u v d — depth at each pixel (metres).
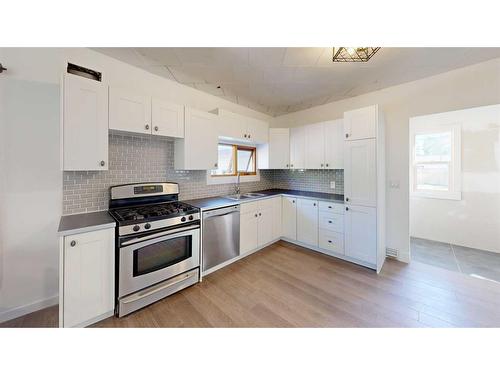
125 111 1.88
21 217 1.66
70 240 1.40
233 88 2.74
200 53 1.92
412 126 3.79
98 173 1.99
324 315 1.67
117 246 1.63
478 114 3.20
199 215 2.21
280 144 3.64
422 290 2.04
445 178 3.54
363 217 2.54
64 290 1.39
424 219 3.72
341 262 2.70
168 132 2.21
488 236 3.13
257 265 2.62
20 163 1.64
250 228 2.89
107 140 1.76
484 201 3.16
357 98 3.04
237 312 1.72
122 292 1.63
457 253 3.02
